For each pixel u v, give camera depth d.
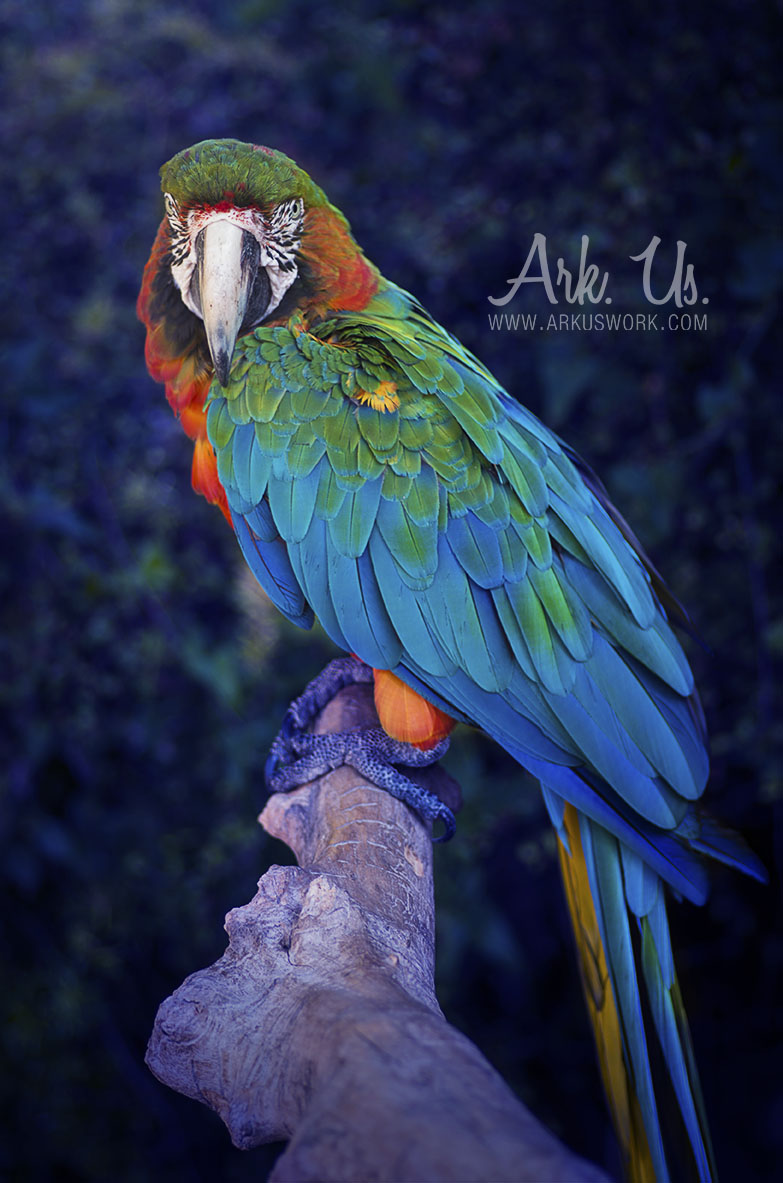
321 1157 1.53
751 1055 6.53
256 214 3.33
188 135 5.95
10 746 5.66
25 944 6.05
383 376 3.17
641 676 3.17
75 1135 6.14
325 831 2.89
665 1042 2.95
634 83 5.13
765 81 4.91
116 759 6.01
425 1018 1.78
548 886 6.73
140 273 5.80
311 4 6.15
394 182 5.82
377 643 3.05
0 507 5.44
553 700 3.04
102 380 5.74
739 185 4.86
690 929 6.52
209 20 6.34
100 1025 6.27
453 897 5.57
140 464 5.82
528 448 3.27
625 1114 2.90
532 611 3.06
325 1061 1.74
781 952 6.13
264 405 3.14
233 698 5.36
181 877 5.96
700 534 5.32
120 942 6.12
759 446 5.11
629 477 5.00
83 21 6.09
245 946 2.04
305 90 6.07
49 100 5.75
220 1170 6.47
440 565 3.05
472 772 5.50
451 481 3.08
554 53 5.29
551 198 5.37
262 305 3.43
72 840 5.86
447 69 5.50
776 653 5.05
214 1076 1.91
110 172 5.86
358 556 3.05
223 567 5.84
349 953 2.04
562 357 5.15
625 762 3.04
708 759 3.28
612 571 3.18
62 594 5.66
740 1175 6.50
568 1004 6.83
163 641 5.62
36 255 5.80
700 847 3.09
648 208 5.07
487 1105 1.55
